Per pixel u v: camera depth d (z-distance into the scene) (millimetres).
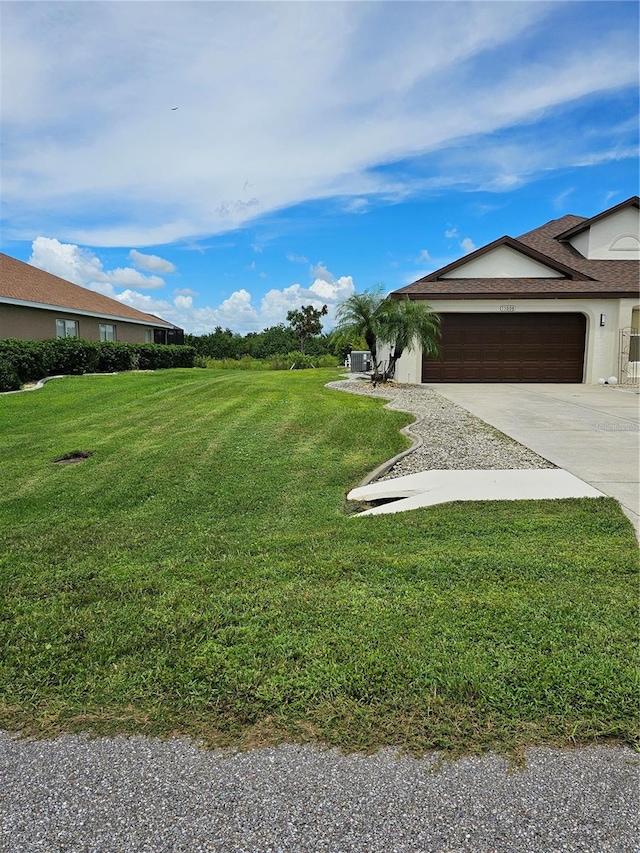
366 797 1802
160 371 20719
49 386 14352
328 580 3398
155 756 1996
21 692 2371
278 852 1622
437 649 2570
